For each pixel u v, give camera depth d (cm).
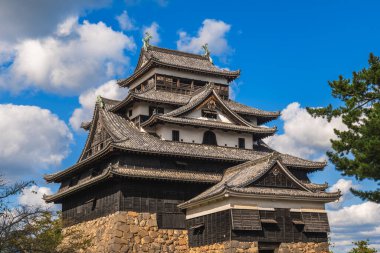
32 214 3067
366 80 3369
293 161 5284
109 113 5659
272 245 4134
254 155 5425
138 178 4484
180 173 4816
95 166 5088
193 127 5403
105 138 5303
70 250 3628
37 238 3066
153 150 4675
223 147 5472
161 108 5741
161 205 4631
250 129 5597
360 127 3183
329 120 3497
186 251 4541
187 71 6269
